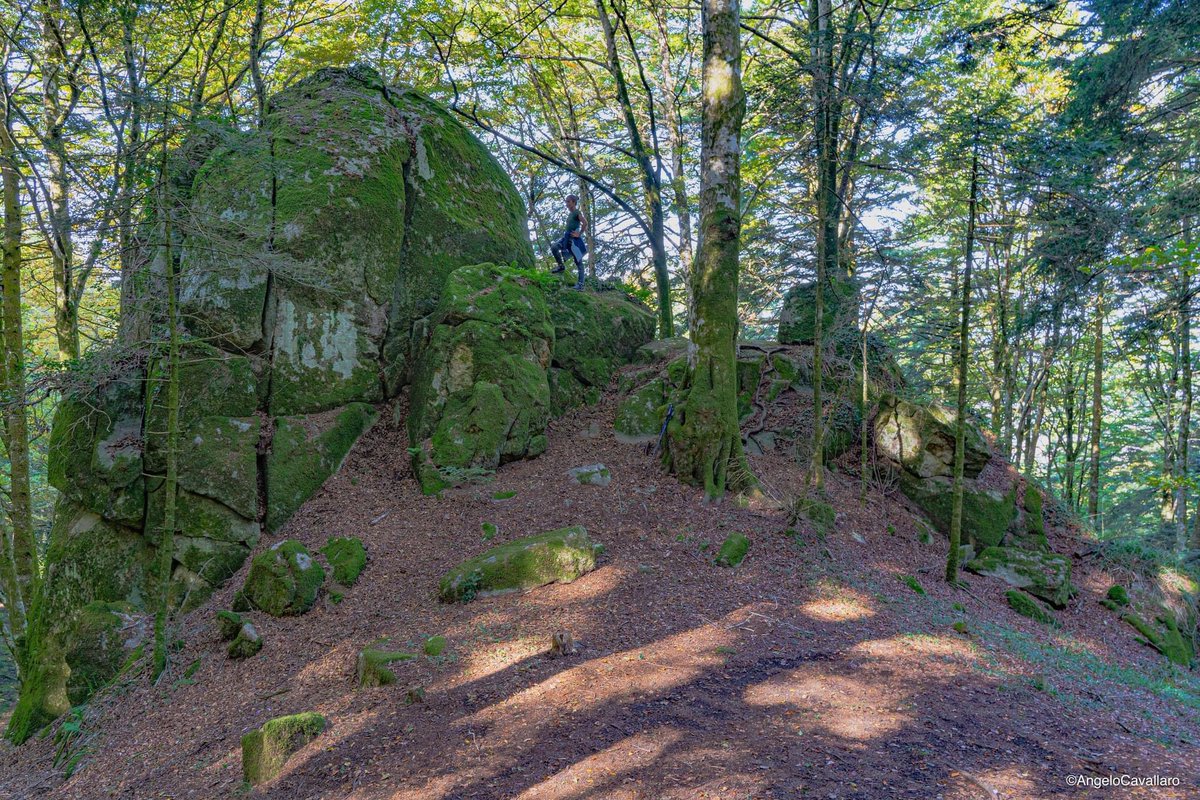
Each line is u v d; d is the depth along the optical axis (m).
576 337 13.19
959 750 5.05
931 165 11.13
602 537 9.23
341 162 11.72
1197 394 19.48
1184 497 19.30
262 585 8.52
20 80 11.77
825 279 12.52
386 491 10.60
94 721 7.58
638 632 7.21
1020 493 12.29
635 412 11.91
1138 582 11.38
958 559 10.48
